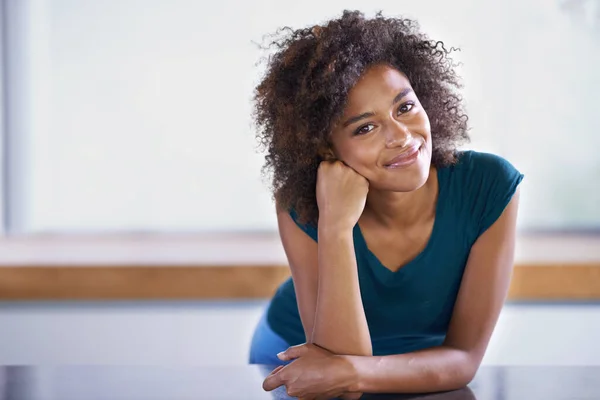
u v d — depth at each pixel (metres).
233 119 2.35
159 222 2.41
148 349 2.20
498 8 2.28
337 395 1.03
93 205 2.41
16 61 2.37
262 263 2.16
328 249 1.14
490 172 1.22
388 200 1.20
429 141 1.12
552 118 2.31
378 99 1.08
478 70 2.30
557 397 0.96
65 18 2.34
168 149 2.38
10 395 0.98
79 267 2.16
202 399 0.97
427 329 1.31
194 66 2.34
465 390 1.04
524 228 2.35
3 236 2.42
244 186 2.38
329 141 1.16
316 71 1.11
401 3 2.28
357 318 1.11
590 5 2.27
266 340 1.57
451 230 1.22
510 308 2.16
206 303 2.22
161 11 2.32
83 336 2.20
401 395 1.05
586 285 2.13
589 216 2.35
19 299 2.18
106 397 0.97
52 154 2.40
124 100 2.36
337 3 2.29
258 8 2.30
